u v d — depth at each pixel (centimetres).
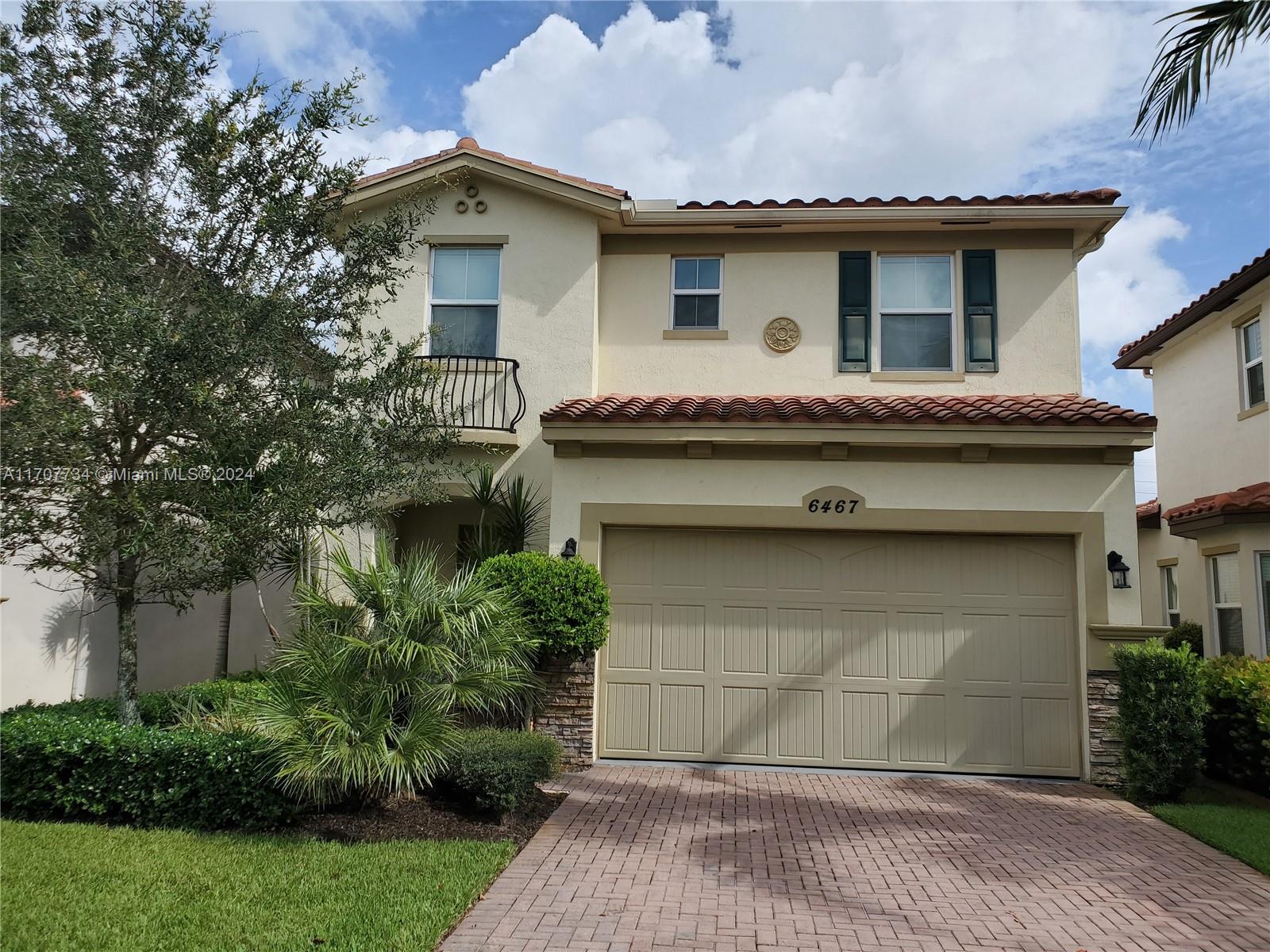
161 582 845
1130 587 991
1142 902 631
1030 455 1026
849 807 869
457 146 1243
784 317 1281
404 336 1245
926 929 581
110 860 641
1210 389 1516
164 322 731
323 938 532
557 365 1227
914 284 1280
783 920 589
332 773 701
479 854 682
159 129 802
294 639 804
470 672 795
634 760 1048
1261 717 898
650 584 1077
